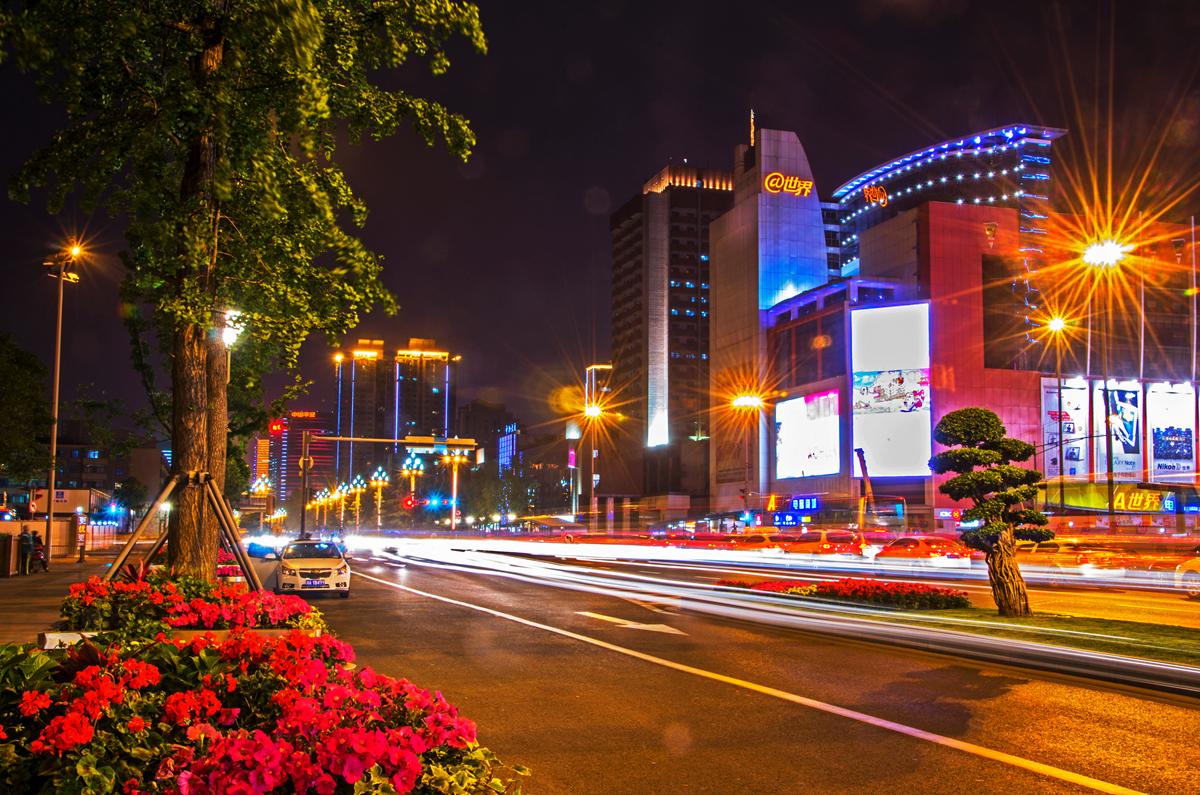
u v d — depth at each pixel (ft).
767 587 75.92
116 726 12.54
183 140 34.63
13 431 108.58
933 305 319.47
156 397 67.51
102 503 267.18
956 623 51.31
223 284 35.70
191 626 29.71
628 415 576.61
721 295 430.61
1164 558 128.98
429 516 574.56
